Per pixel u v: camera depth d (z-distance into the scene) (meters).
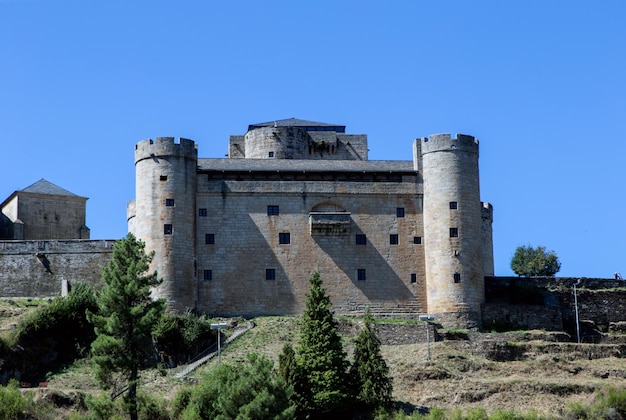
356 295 109.94
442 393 91.88
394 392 92.56
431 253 110.44
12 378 93.19
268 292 109.56
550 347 100.75
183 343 100.62
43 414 83.88
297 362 88.81
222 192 110.94
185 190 109.31
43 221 124.75
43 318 97.44
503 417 84.56
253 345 100.69
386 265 110.88
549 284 115.06
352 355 98.62
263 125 134.12
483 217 126.75
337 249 110.75
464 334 104.62
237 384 79.88
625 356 100.56
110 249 110.81
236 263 109.81
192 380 93.12
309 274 110.19
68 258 110.75
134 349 85.31
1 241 110.88
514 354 100.00
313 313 90.75
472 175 111.81
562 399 90.88
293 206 111.50
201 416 83.00
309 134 129.12
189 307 107.31
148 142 109.62
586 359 99.94
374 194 112.12
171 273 107.00
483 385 92.44
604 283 116.00
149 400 84.94
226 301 109.00
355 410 87.94
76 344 98.06
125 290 86.44
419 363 95.81
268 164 114.75
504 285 113.94
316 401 86.94
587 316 113.69
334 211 111.75
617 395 88.88
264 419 77.88
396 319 108.25
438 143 111.94
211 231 110.19
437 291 109.44
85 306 99.56
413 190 112.25
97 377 84.31
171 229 107.94
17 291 109.81
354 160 118.56
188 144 110.44
